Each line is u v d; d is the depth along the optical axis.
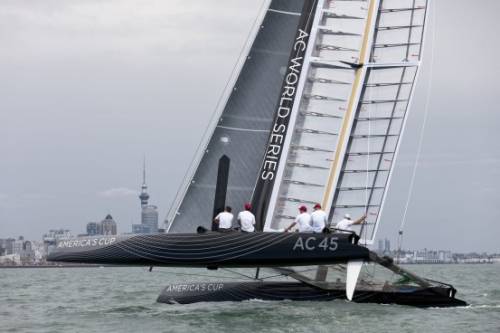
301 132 79.94
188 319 64.25
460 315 67.50
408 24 80.44
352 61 80.56
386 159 80.56
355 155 80.94
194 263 65.94
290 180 79.56
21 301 96.31
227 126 80.56
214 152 80.31
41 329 63.09
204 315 66.25
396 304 73.69
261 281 77.88
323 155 80.12
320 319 63.44
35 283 158.75
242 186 80.00
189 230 79.75
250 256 64.69
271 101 81.00
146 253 67.12
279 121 77.81
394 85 80.62
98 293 109.94
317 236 63.72
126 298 95.56
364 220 80.50
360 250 63.12
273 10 81.56
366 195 80.50
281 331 57.72
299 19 79.69
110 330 60.06
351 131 80.88
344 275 74.88
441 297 73.50
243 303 74.38
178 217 79.94
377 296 74.00
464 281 158.75
